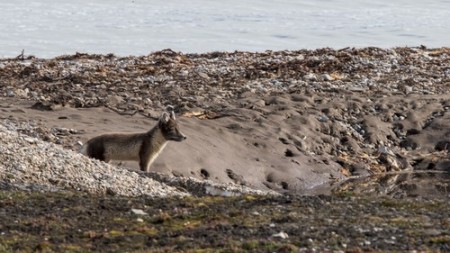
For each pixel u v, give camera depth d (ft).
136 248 166.71
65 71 440.45
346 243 168.04
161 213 194.70
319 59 473.67
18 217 189.67
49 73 431.84
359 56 483.51
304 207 201.77
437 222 188.24
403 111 376.89
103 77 419.74
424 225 184.44
